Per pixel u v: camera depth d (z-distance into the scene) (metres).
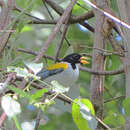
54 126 15.14
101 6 10.41
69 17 10.63
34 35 16.97
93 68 10.84
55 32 7.66
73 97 10.09
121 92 13.29
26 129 6.66
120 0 8.52
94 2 10.33
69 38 12.48
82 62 13.00
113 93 13.88
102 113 10.62
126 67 8.48
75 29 15.73
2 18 9.48
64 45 12.14
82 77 16.61
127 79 8.45
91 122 6.84
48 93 7.19
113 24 10.55
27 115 9.68
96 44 10.80
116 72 10.64
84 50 13.22
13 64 8.75
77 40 13.93
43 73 12.11
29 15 11.49
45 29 17.36
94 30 11.52
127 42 8.49
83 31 15.71
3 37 8.90
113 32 12.20
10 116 4.97
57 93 6.13
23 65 8.70
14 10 10.66
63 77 12.34
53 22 11.81
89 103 6.76
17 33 9.96
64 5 13.49
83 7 12.27
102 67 10.87
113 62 12.25
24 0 12.43
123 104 7.81
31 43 16.44
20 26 9.95
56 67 12.28
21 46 16.17
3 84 5.62
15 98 5.33
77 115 7.04
